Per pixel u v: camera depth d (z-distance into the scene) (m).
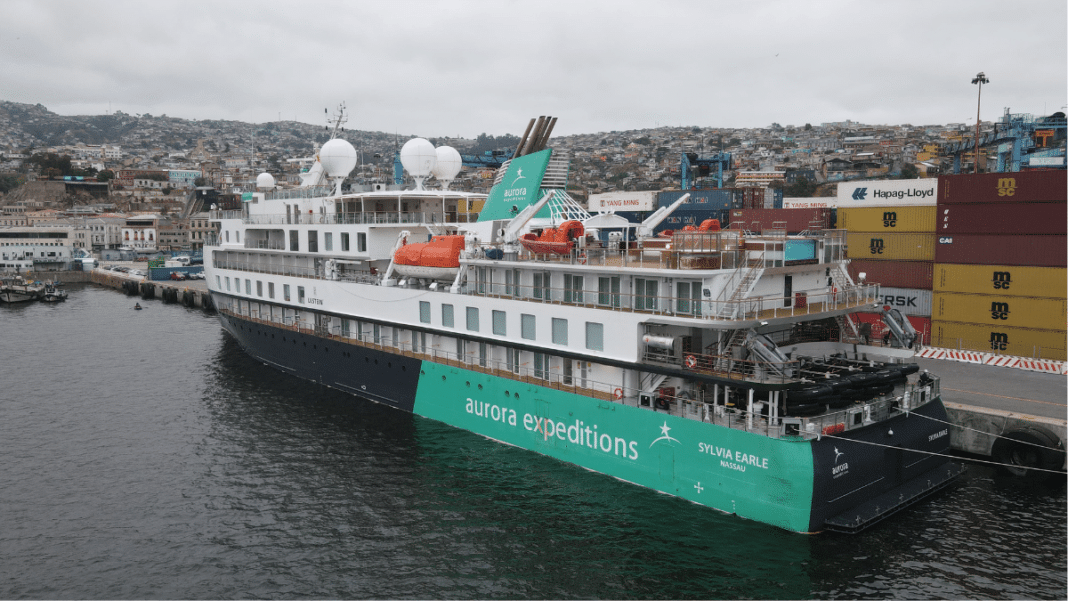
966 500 25.89
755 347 23.83
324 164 44.19
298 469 30.36
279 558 23.30
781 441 22.80
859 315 45.38
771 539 22.98
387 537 24.53
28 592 21.41
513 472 29.39
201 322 73.88
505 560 22.94
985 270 40.00
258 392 42.44
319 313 43.41
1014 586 20.61
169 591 21.45
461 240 35.56
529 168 34.66
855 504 23.94
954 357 39.16
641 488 27.14
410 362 36.94
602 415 28.05
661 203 66.19
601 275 28.25
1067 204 36.69
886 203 45.78
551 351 29.88
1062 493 26.41
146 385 44.81
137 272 117.06
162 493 28.22
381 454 31.80
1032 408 29.83
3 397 42.34
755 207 60.59
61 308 86.94
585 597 20.86
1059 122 71.38
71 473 30.34
